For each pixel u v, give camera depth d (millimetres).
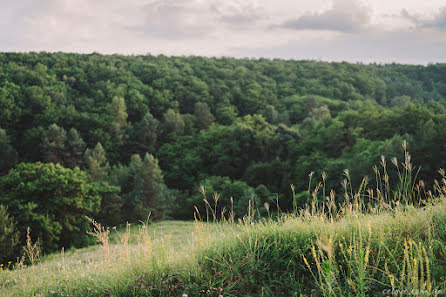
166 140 76438
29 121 72250
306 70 129250
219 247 4148
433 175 26859
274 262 3791
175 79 98938
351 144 49875
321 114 78250
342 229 3918
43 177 23438
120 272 4004
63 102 76688
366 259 2846
